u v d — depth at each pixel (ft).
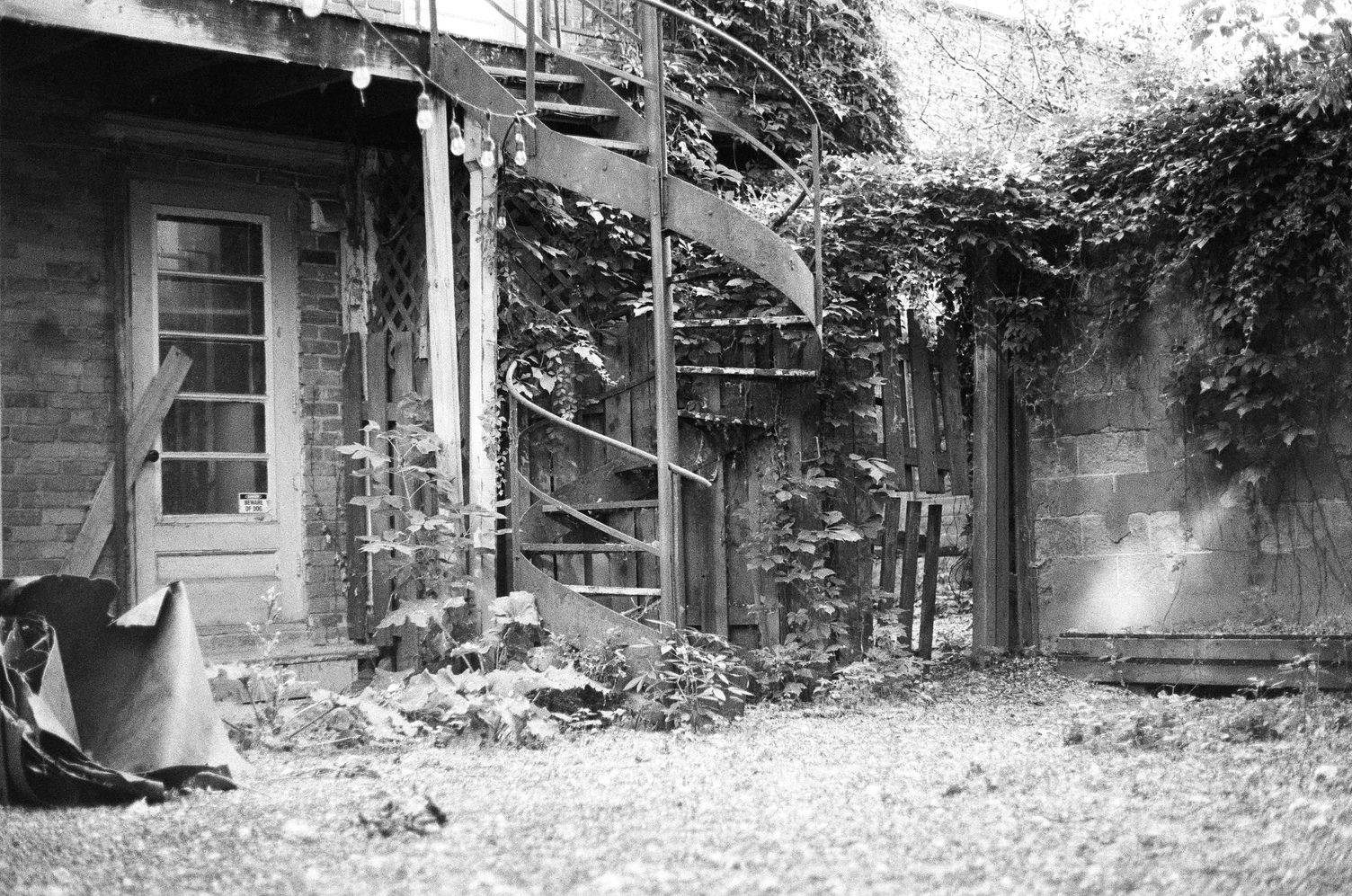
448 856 12.37
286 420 27.94
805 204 28.48
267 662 23.06
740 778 16.78
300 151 28.17
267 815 14.64
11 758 15.57
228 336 27.48
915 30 41.65
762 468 26.43
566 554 26.76
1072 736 19.25
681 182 24.11
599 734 21.91
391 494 26.27
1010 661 28.99
